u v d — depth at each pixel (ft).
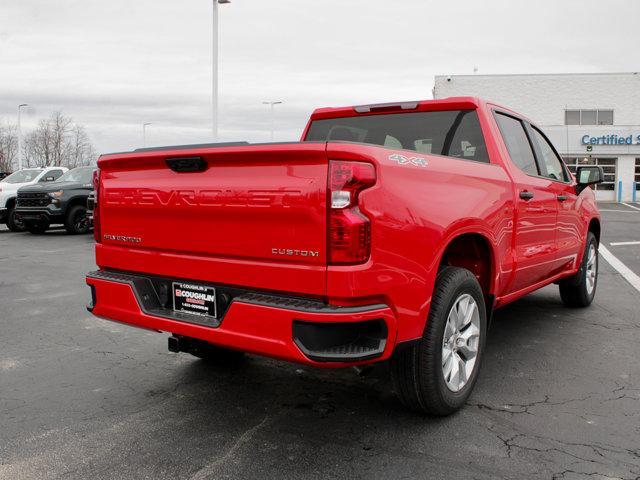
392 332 9.34
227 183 9.75
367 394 12.50
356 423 10.99
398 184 9.51
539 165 16.08
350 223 8.74
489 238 12.16
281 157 9.14
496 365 14.32
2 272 29.81
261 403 12.02
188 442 10.24
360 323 9.23
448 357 11.10
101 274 11.91
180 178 10.44
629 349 15.65
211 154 9.76
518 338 16.69
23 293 24.16
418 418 11.19
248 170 9.55
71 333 17.78
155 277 11.13
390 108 15.15
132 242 11.51
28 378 13.71
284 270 9.19
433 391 10.57
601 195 117.29
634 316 19.38
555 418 11.17
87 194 51.21
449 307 10.70
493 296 12.86
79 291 24.62
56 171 59.36
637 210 86.28
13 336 17.44
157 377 13.69
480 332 11.91
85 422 11.14
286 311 8.90
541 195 15.14
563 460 9.51
